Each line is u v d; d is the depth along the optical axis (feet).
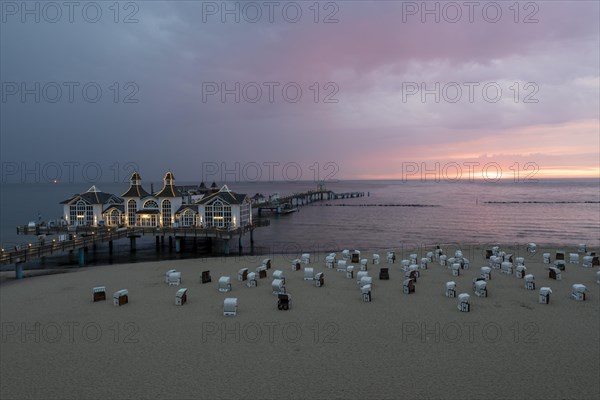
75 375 68.95
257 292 117.70
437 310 100.01
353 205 551.59
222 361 73.51
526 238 251.19
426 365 71.46
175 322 93.04
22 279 140.77
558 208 459.73
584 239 244.83
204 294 116.16
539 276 134.51
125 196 224.74
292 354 76.13
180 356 75.61
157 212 219.61
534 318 93.81
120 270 152.05
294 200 639.35
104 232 202.90
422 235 269.64
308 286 123.95
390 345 79.71
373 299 109.50
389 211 456.45
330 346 79.46
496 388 63.93
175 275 127.13
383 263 160.56
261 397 61.93
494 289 118.11
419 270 145.07
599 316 94.79
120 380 67.15
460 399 61.05
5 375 69.21
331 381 66.39
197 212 215.92
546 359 73.36
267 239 256.32
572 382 65.51
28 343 81.97
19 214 408.46
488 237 257.55
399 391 63.26
